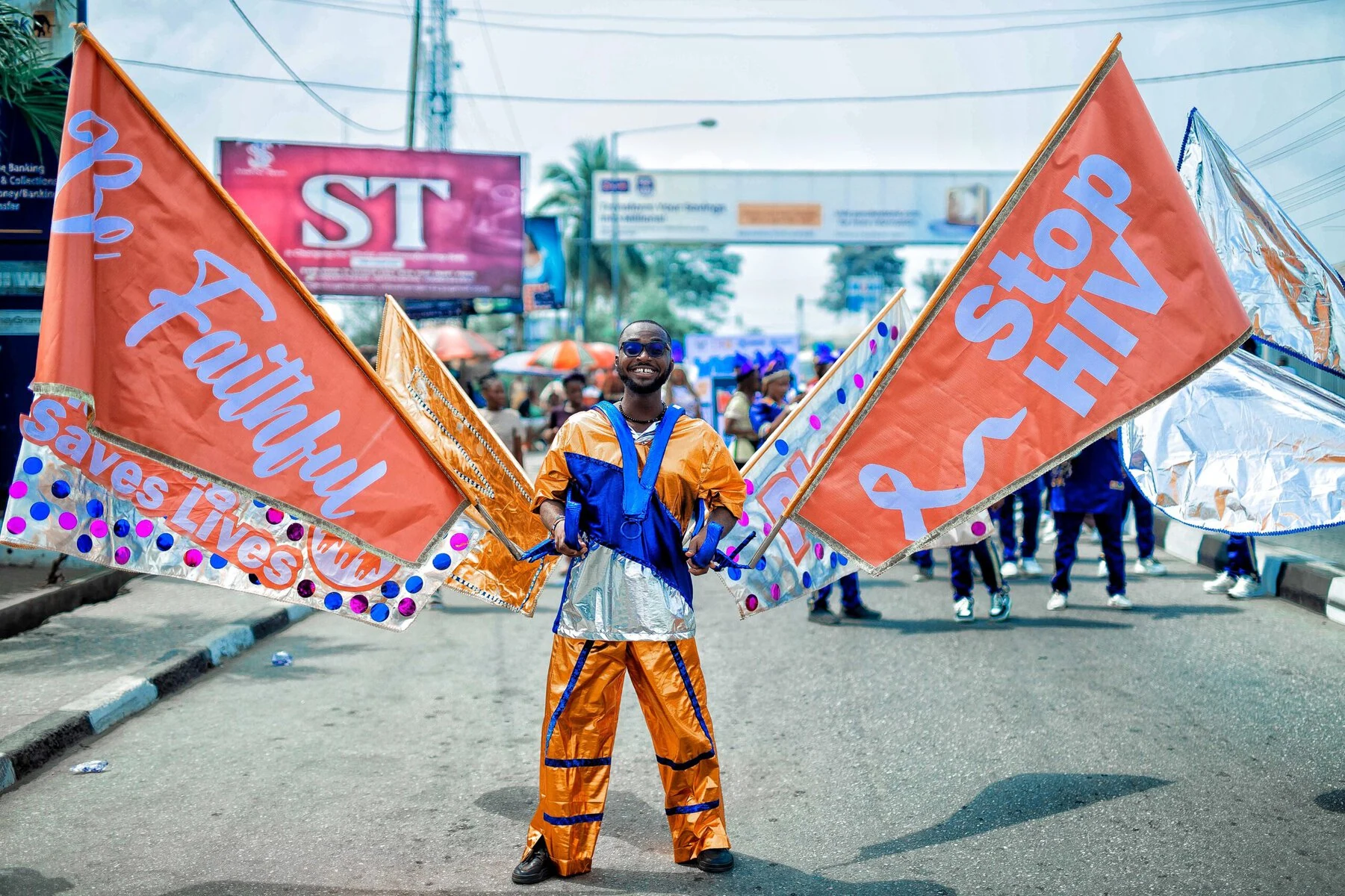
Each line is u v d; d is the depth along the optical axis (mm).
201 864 3857
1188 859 3746
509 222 20453
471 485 4227
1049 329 3904
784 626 7984
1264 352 9883
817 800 4422
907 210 43969
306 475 3781
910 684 6164
